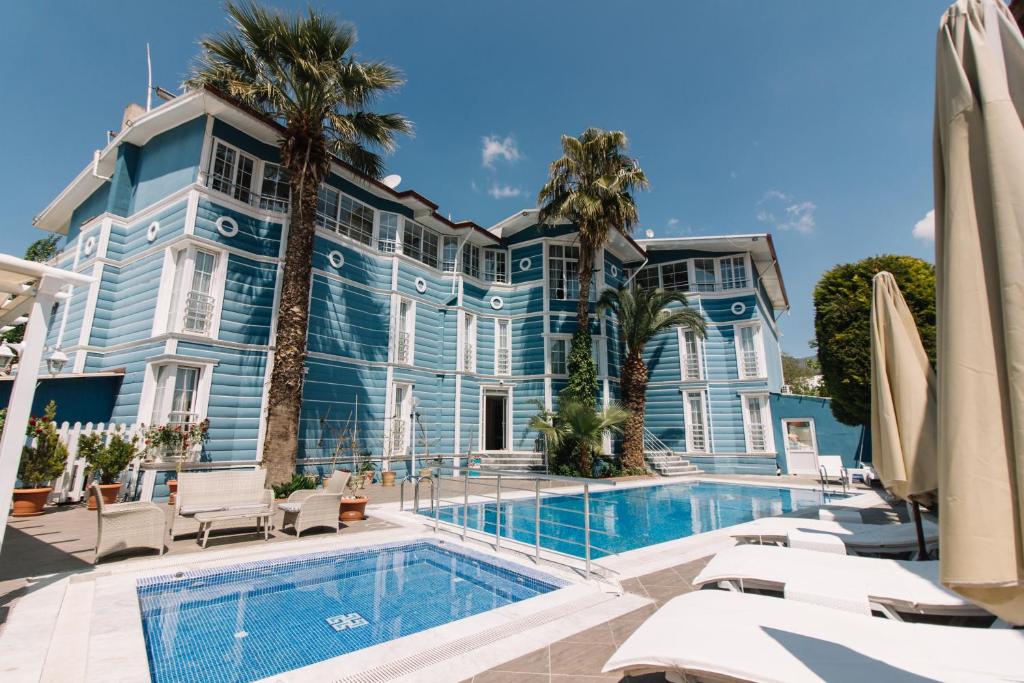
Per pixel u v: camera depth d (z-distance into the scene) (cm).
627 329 1770
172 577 511
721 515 1081
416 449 1566
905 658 236
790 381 4781
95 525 720
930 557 549
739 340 2023
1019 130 148
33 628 363
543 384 1847
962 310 152
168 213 1181
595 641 359
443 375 1727
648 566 573
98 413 1127
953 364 150
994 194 147
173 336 1048
